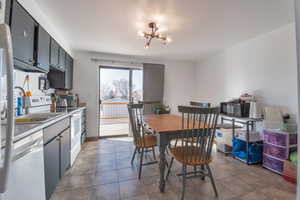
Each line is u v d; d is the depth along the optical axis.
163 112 3.10
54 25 2.18
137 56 3.88
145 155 2.56
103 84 3.84
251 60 2.73
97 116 3.64
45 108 2.38
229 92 3.26
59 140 1.70
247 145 2.31
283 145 1.96
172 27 2.26
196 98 4.49
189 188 1.72
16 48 1.32
